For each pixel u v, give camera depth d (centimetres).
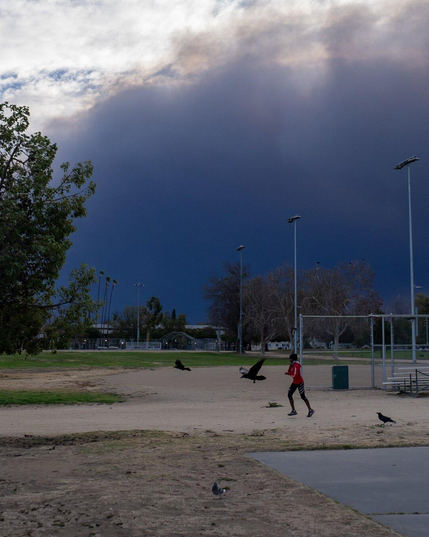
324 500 746
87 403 2272
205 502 738
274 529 628
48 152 1425
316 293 8350
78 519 667
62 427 1556
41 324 1436
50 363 4978
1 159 1413
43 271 1405
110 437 1327
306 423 1571
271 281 8531
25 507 722
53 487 827
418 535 608
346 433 1330
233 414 1853
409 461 992
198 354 8062
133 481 856
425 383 2562
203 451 1108
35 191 1373
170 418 1755
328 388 2783
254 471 920
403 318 2859
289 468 940
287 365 5416
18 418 1786
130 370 4397
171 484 836
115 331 15438
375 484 831
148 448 1154
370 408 1964
